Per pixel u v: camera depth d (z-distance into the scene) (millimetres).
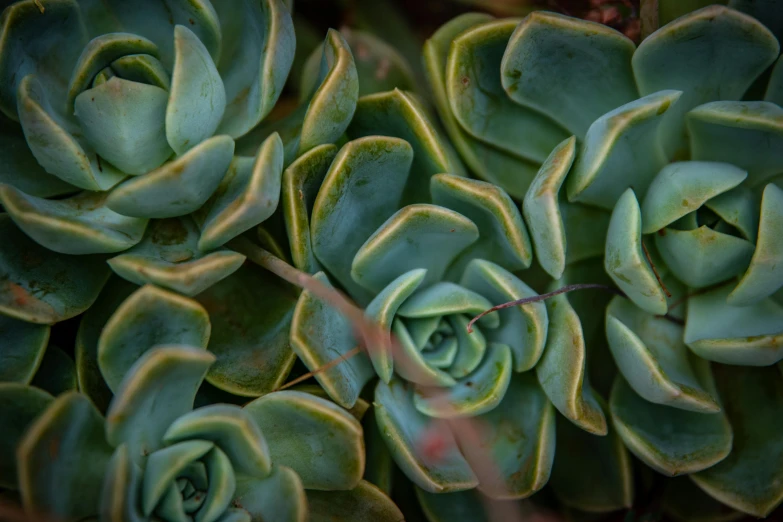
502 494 616
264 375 615
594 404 622
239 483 595
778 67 631
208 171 599
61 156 595
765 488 624
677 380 619
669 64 627
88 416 585
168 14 623
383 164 619
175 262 607
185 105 594
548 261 615
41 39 615
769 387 638
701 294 631
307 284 608
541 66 632
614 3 703
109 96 590
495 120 645
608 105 642
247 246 620
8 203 585
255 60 632
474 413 607
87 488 584
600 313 644
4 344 608
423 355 614
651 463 620
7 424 593
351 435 596
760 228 601
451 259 627
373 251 603
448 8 702
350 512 614
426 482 599
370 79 663
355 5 697
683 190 610
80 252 603
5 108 613
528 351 612
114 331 589
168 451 578
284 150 630
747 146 620
